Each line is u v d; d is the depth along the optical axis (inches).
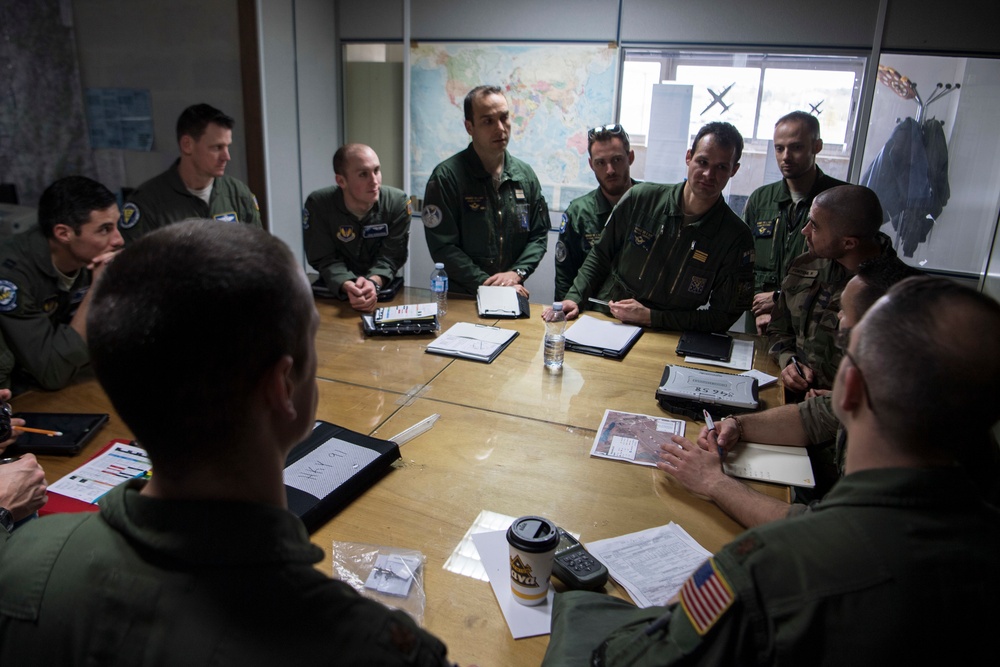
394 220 126.2
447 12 163.2
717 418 76.0
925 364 26.7
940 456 28.1
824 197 83.8
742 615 26.8
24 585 22.9
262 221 163.6
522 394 82.2
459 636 43.6
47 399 76.9
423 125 173.3
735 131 99.7
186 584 21.2
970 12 133.6
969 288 28.4
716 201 104.7
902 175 145.8
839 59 143.4
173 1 152.3
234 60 152.8
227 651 20.2
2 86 153.5
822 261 92.4
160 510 22.3
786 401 85.0
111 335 21.4
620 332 103.0
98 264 82.7
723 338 102.7
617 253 116.0
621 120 159.0
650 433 72.2
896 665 25.1
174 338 21.0
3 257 77.7
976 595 25.7
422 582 48.3
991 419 27.1
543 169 167.2
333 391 81.4
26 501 50.5
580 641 39.2
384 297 119.6
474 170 127.6
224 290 21.4
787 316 98.7
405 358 93.3
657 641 29.8
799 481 63.1
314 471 59.2
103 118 162.9
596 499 59.9
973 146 140.3
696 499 60.2
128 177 166.6
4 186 152.3
